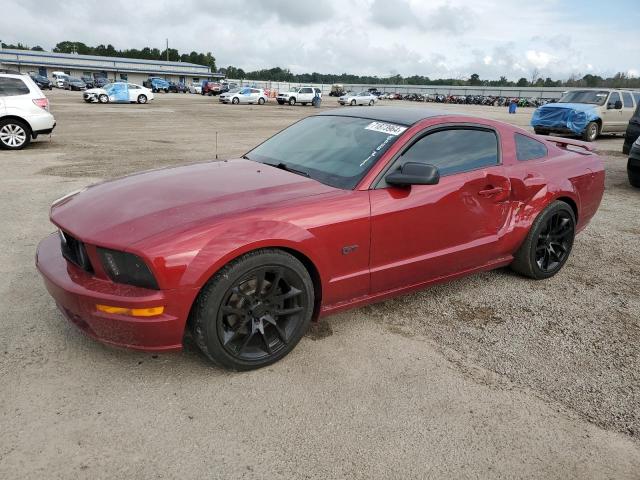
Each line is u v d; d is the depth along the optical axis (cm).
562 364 308
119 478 206
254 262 262
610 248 540
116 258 249
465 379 287
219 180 318
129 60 8856
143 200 286
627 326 362
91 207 287
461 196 350
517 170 394
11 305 347
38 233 509
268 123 2083
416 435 240
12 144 1095
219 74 9744
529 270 425
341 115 397
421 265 341
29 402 248
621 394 280
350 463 221
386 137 338
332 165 334
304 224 279
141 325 245
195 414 246
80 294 249
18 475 204
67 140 1303
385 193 313
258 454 223
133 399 255
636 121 1072
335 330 335
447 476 216
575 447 238
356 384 276
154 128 1711
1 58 7525
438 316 363
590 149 496
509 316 369
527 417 257
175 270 242
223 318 264
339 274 303
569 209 434
